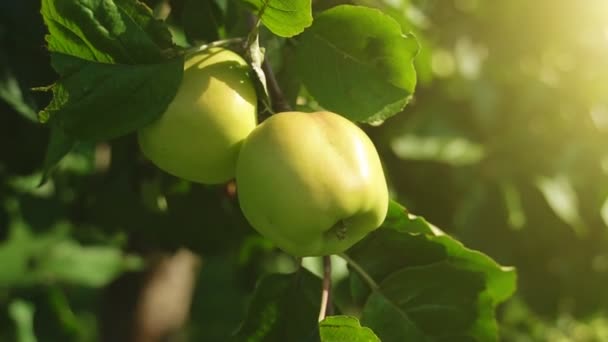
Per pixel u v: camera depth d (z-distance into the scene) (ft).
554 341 8.84
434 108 5.66
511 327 8.34
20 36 4.10
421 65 4.57
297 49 3.67
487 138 5.84
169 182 4.43
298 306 3.75
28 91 4.09
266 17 3.54
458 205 5.67
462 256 3.73
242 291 5.50
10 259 5.54
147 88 3.51
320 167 3.45
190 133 3.52
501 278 3.77
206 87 3.52
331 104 3.66
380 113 3.64
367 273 3.76
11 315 5.70
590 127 5.99
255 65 3.58
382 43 3.60
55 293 5.56
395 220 3.70
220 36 3.92
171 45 3.53
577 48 6.22
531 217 5.83
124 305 6.17
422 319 3.75
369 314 3.74
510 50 6.23
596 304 6.17
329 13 3.61
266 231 3.49
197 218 4.49
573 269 6.02
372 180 3.49
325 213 3.44
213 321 13.73
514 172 5.78
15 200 5.16
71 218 5.21
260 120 3.61
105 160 5.08
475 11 6.18
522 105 5.96
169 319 6.30
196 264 6.56
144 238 4.66
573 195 5.79
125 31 3.51
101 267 5.66
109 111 3.52
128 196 4.63
